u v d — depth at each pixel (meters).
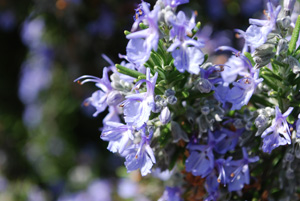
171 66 0.19
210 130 0.20
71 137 0.43
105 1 0.34
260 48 0.19
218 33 0.34
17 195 0.44
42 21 0.36
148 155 0.19
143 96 0.19
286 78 0.19
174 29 0.18
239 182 0.20
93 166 0.42
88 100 0.21
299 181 0.21
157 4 0.19
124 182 0.31
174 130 0.20
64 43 0.37
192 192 0.21
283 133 0.18
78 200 0.39
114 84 0.20
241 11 0.34
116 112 0.21
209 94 0.20
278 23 0.19
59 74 0.40
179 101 0.20
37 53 0.40
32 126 0.44
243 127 0.20
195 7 0.34
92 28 0.34
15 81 0.47
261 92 0.20
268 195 0.21
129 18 0.34
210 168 0.20
